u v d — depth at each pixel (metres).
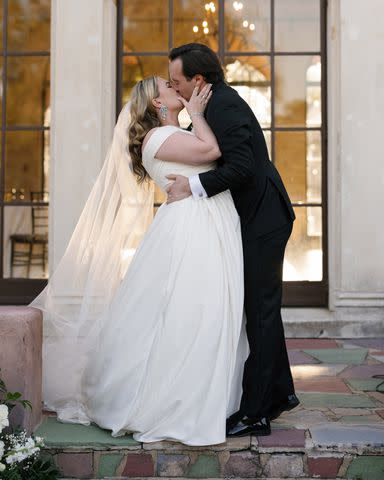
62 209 5.53
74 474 2.86
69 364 3.29
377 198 5.57
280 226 2.94
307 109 5.95
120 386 2.93
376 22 5.57
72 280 3.33
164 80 3.16
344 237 5.58
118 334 2.97
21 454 2.59
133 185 3.30
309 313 5.72
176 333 2.84
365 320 5.60
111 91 5.73
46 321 3.34
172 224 2.94
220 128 2.87
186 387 2.81
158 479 2.85
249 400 2.90
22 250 6.07
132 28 5.98
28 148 6.06
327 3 5.86
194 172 2.99
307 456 2.83
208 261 2.88
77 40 5.55
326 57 5.91
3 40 6.05
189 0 5.97
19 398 2.82
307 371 4.34
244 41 5.97
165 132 3.02
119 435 2.93
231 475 2.84
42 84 6.04
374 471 2.83
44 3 6.03
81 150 5.54
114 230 3.32
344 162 5.58
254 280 2.92
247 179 2.88
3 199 6.07
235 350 2.87
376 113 5.57
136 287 2.98
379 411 3.34
